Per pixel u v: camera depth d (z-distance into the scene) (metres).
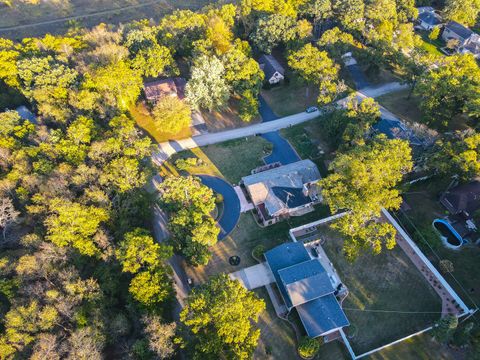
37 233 62.75
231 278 64.56
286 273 59.47
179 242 65.81
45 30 158.25
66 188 66.88
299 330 56.94
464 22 127.62
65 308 49.66
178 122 87.56
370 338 55.12
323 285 58.00
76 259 58.38
